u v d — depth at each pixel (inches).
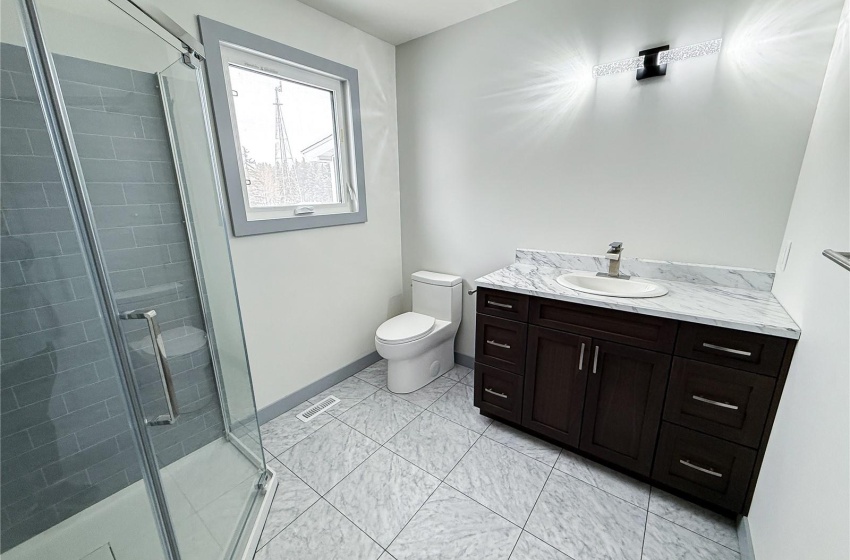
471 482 64.3
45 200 46.8
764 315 51.6
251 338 77.9
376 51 94.7
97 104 48.6
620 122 71.6
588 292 64.0
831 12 51.9
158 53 53.9
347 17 83.2
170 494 52.1
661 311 54.6
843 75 45.4
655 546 52.2
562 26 74.5
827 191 44.0
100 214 49.6
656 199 70.6
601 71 68.5
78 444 52.6
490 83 86.0
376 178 101.2
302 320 88.0
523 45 79.8
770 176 59.7
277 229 78.9
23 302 46.9
